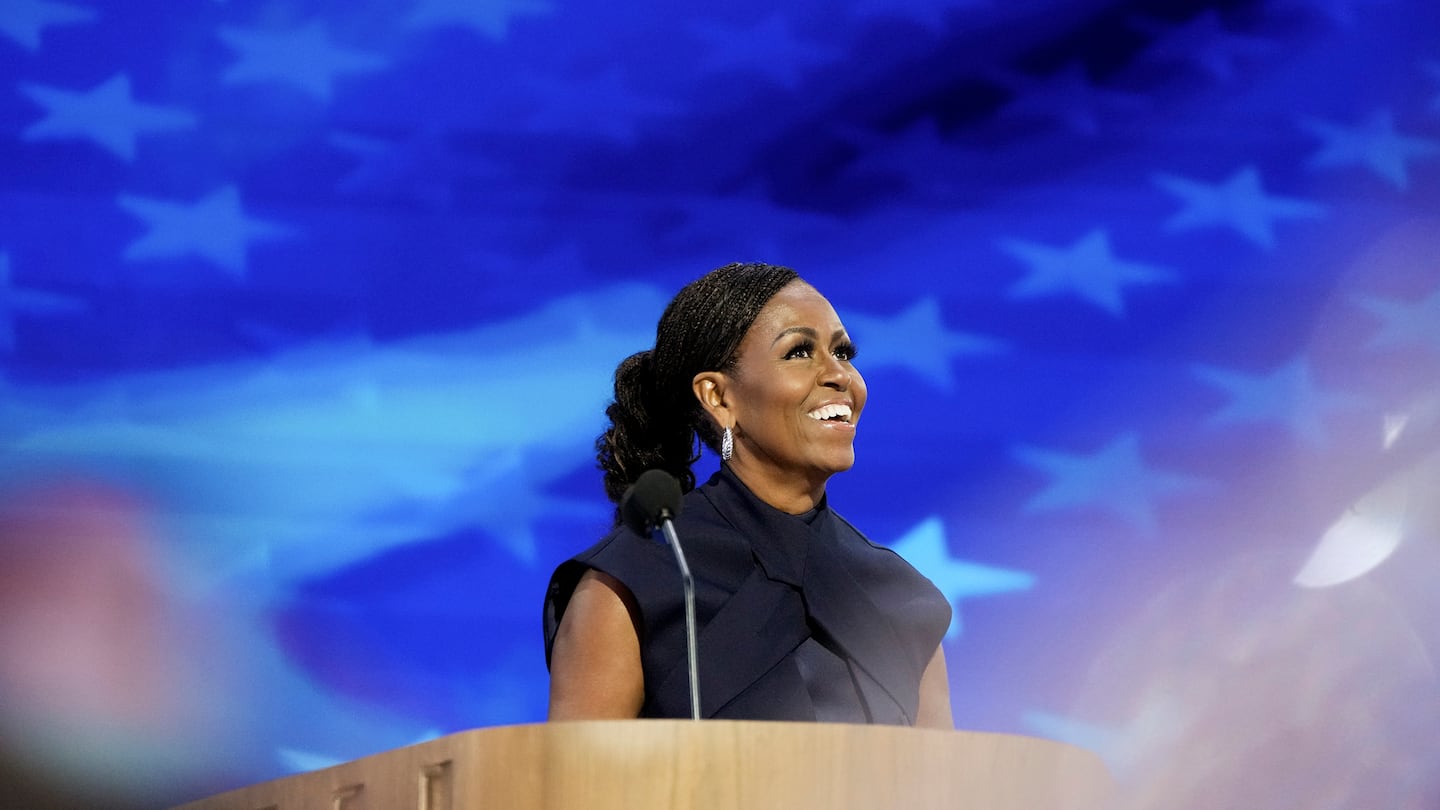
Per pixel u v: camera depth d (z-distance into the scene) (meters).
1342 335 17.58
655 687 7.79
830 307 8.88
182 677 16.23
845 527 8.94
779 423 8.52
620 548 8.09
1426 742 13.59
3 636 16.12
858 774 5.56
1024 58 18.06
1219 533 16.95
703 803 5.46
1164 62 18.16
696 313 8.91
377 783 6.08
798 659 7.99
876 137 17.88
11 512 16.27
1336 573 15.05
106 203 16.81
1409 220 17.91
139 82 17.02
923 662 8.55
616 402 9.34
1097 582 16.83
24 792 16.06
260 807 6.77
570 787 5.48
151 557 16.33
